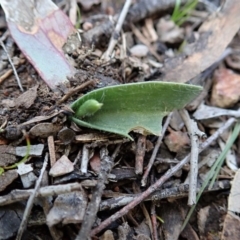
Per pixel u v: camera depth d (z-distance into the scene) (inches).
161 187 2.9
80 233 2.3
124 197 2.7
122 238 2.7
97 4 3.9
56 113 2.7
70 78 2.9
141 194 2.7
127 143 2.9
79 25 3.6
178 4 3.9
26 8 2.9
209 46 3.4
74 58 3.1
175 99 2.8
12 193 2.5
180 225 2.9
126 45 3.6
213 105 3.4
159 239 2.8
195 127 3.1
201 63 3.3
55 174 2.6
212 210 3.0
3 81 3.1
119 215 2.6
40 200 2.5
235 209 2.9
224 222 2.9
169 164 3.0
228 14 3.5
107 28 3.5
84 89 2.9
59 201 2.5
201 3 4.1
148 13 3.9
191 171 2.8
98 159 2.8
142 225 2.8
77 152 2.8
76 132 2.7
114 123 2.8
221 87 3.5
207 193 3.0
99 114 2.8
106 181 2.6
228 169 3.1
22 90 3.0
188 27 4.0
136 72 3.3
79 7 3.8
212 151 3.2
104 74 3.1
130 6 3.8
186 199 3.0
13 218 2.6
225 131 3.3
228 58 3.7
